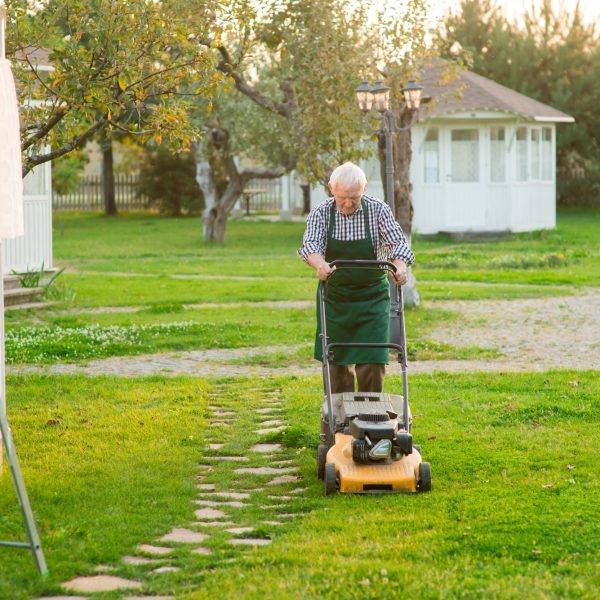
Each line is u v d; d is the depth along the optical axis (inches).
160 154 1994.3
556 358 536.4
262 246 1330.0
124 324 660.1
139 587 217.0
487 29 1925.4
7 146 237.6
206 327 629.9
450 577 215.3
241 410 415.5
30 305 741.3
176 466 322.0
